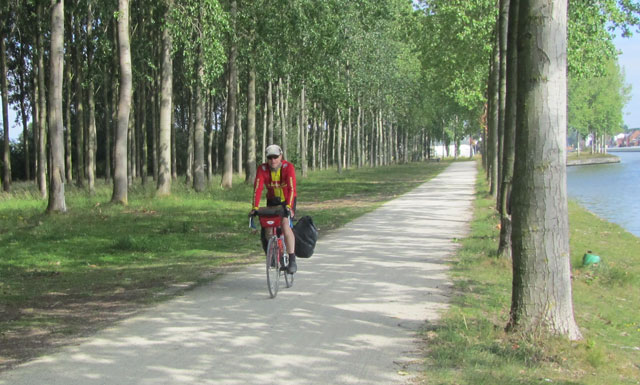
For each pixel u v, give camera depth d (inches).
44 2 922.1
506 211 434.3
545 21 228.4
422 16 1291.8
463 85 1371.8
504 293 331.0
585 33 927.0
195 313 286.0
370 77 2005.4
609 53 1056.2
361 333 249.3
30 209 796.6
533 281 236.1
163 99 969.5
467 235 565.9
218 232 622.8
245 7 1105.4
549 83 230.1
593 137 4751.5
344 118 2161.7
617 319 317.1
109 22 1088.2
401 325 261.6
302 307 295.4
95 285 371.6
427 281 359.9
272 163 325.1
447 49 1293.1
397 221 690.2
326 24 1146.7
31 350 231.8
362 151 2694.4
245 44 1138.0
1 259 468.1
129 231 619.5
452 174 1989.4
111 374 201.6
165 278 387.9
